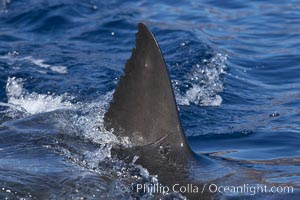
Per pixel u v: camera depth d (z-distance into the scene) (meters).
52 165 27.12
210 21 52.09
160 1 56.44
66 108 33.53
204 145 32.28
